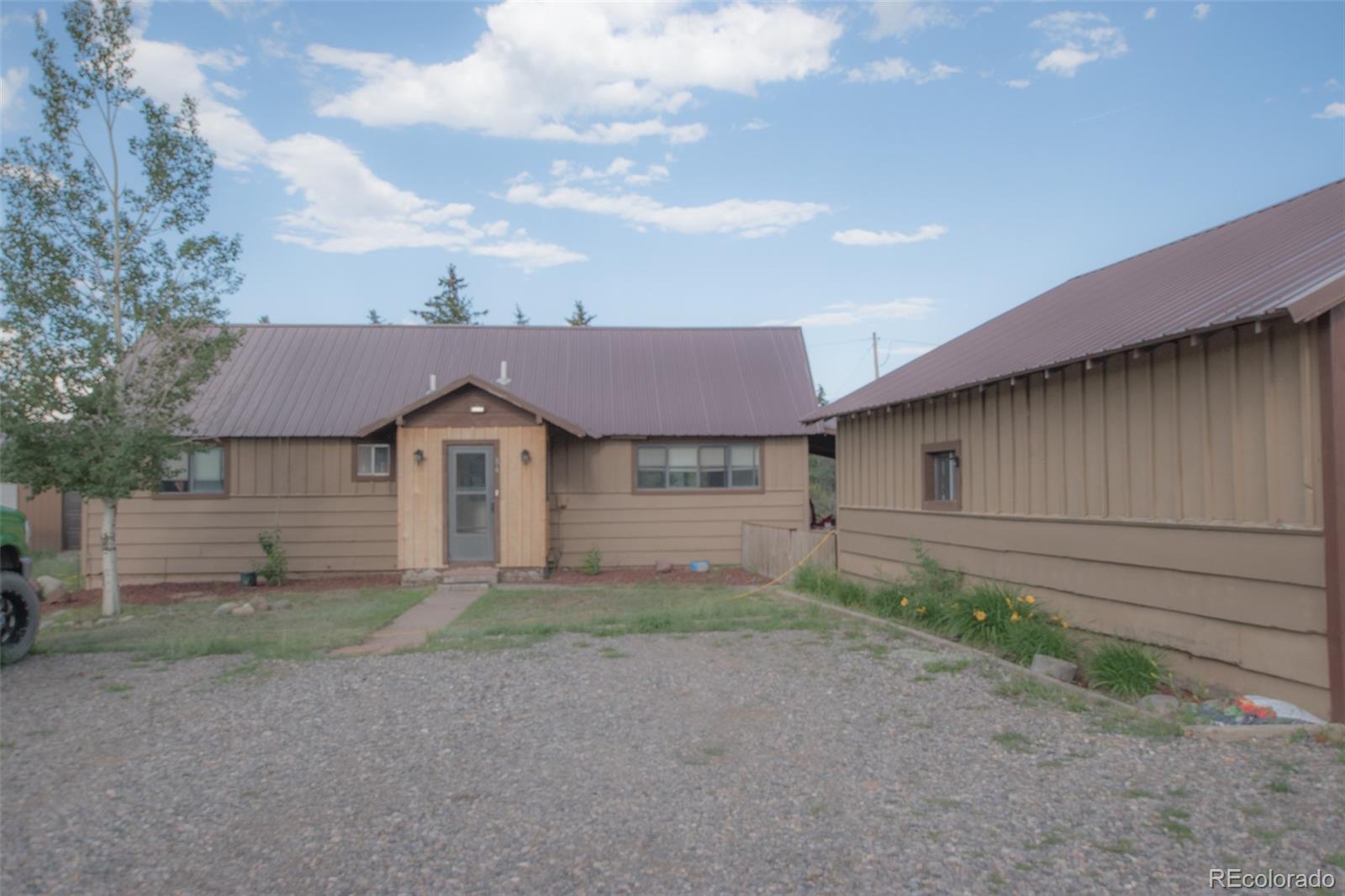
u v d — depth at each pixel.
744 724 6.44
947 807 4.79
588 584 16.25
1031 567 9.36
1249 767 5.21
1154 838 4.30
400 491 16.66
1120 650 7.40
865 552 13.31
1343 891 3.73
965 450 10.62
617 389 19.70
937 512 11.24
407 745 6.16
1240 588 6.77
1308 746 5.59
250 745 6.26
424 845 4.53
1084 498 8.53
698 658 8.61
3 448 12.55
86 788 5.48
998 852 4.22
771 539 16.78
